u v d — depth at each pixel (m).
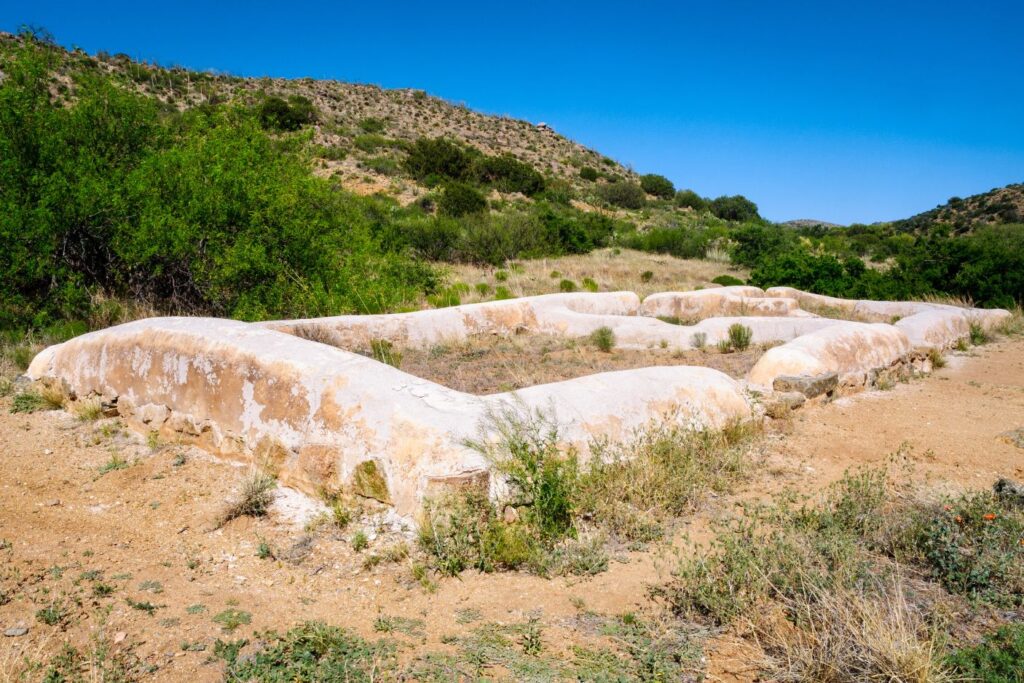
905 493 4.74
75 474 5.06
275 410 4.94
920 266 16.59
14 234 9.27
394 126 55.16
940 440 6.08
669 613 3.28
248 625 3.16
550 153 63.84
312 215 11.66
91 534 4.12
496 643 3.00
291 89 57.34
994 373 9.18
